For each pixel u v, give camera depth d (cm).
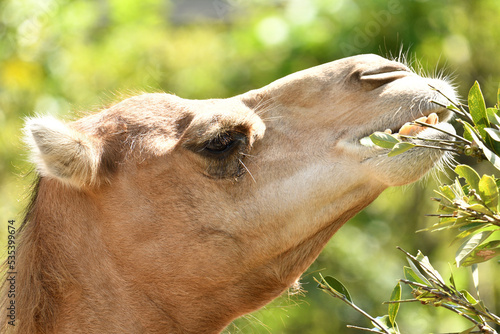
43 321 1263
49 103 2967
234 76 3111
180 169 1291
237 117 1290
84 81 3148
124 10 3331
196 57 3281
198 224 1284
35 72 3028
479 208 957
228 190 1280
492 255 982
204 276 1297
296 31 2916
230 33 3247
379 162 1198
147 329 1297
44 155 1259
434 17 2772
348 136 1250
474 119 1039
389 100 1224
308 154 1276
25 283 1273
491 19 2856
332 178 1251
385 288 2788
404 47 2727
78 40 3209
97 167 1285
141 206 1292
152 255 1288
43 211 1323
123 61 3212
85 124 1367
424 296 1030
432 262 2814
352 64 1303
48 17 3072
